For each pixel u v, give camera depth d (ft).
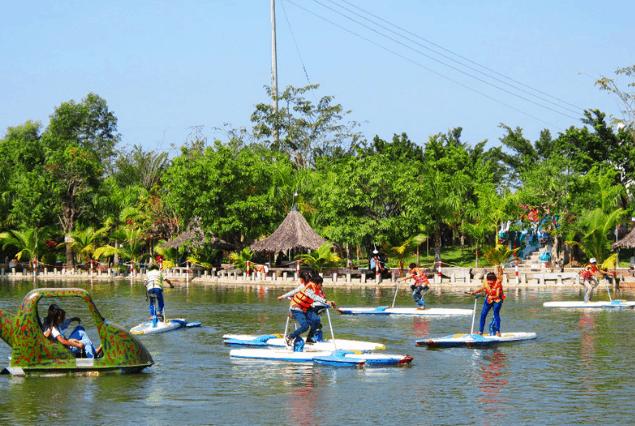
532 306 108.68
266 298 129.49
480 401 47.47
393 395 49.06
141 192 233.76
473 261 209.05
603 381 53.36
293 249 196.24
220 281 182.29
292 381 53.42
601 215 170.91
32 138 335.88
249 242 200.95
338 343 68.13
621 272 164.14
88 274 212.64
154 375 55.47
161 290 83.56
